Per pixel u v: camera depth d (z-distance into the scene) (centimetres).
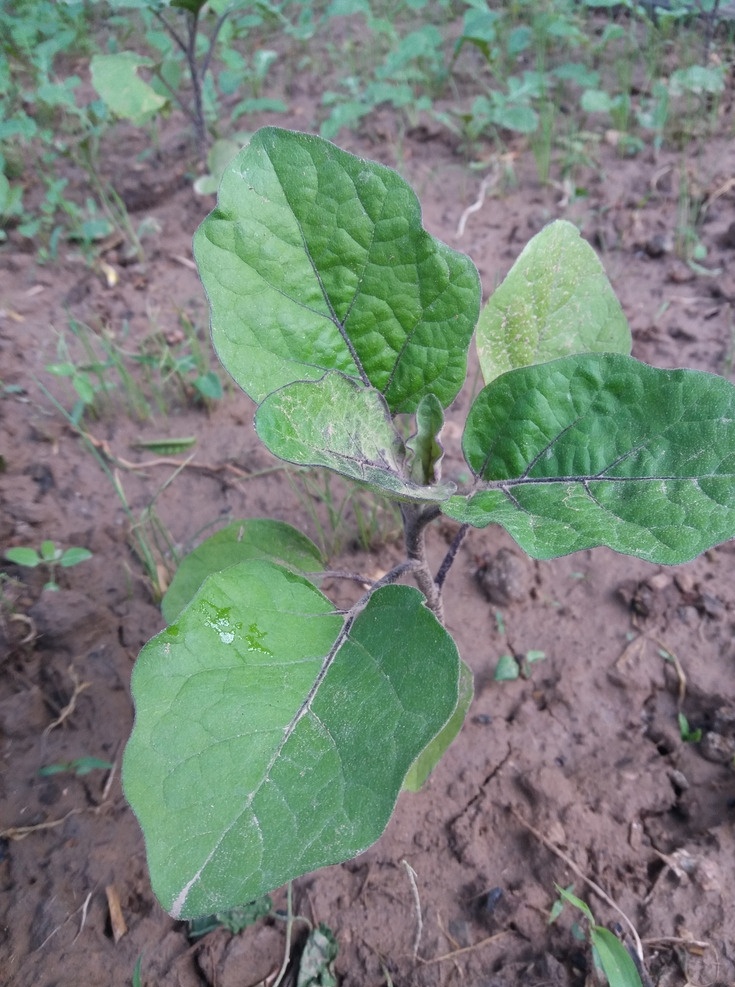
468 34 82
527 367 30
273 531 39
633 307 66
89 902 38
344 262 30
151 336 68
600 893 37
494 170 81
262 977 36
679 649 46
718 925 36
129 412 63
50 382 65
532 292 36
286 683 27
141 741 26
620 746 42
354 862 39
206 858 24
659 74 91
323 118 92
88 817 41
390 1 111
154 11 72
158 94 81
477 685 45
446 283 30
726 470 26
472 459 31
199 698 27
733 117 85
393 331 31
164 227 80
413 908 38
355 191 29
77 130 93
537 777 40
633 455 28
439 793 41
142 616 49
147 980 36
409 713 26
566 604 48
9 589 49
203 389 59
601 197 77
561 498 28
